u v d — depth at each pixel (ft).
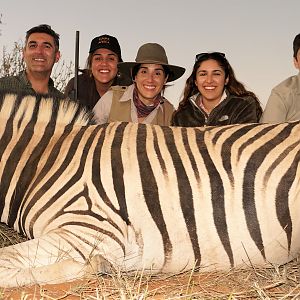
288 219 9.29
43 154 9.86
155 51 14.53
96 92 18.86
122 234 9.16
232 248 9.29
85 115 10.36
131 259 9.31
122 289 8.41
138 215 9.20
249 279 9.55
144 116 15.20
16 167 9.89
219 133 9.87
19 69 23.94
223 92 14.42
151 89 14.69
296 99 14.15
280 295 8.84
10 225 10.01
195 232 9.21
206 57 14.03
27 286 8.69
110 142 9.70
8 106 10.34
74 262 8.88
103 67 18.04
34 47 16.01
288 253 9.59
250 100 14.19
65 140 9.94
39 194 9.45
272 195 9.25
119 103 15.08
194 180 9.29
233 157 9.44
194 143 9.68
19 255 8.86
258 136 9.74
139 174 9.32
